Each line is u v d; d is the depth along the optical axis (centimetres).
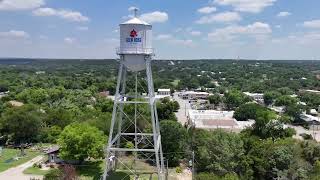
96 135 6494
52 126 8769
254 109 11194
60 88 16650
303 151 6212
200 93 18425
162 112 11012
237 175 5562
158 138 4850
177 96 18675
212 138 6050
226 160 5741
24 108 9150
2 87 18812
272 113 10900
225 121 9675
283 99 14988
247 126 8719
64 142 6262
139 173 5888
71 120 9144
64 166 5781
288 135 8225
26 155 7250
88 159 6806
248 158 5794
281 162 5694
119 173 5981
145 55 4547
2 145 8125
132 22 4481
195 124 9206
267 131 8044
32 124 8269
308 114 13050
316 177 5178
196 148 6612
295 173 5484
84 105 13150
